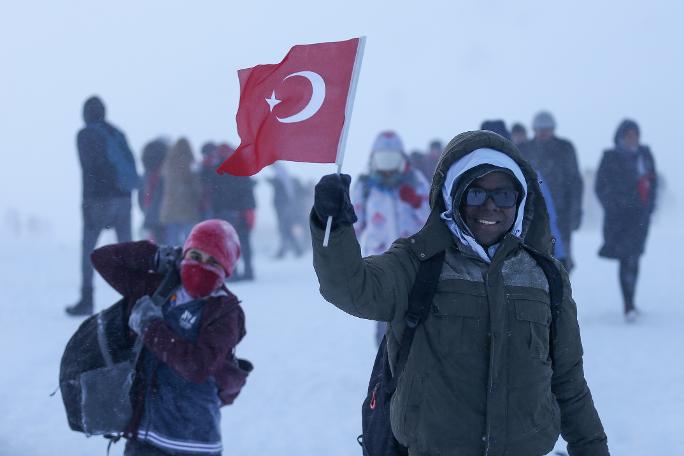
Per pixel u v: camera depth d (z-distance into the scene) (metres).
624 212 11.09
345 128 3.61
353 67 3.63
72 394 4.46
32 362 8.79
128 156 11.12
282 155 3.67
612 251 11.18
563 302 3.56
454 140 3.59
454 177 3.48
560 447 6.07
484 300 3.41
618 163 11.14
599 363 8.84
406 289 3.44
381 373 3.65
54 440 6.60
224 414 7.32
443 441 3.38
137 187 11.26
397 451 3.55
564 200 11.21
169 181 14.91
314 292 14.46
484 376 3.38
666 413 7.08
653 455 6.17
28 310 11.75
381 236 8.54
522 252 3.53
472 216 3.50
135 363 4.43
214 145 15.59
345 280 3.24
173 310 4.45
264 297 13.91
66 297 13.10
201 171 15.48
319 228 3.20
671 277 15.66
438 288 3.43
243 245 16.12
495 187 3.46
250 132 3.72
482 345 3.39
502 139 3.56
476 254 3.46
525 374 3.42
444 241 3.47
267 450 6.42
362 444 3.69
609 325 11.00
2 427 6.87
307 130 3.65
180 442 4.39
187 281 4.45
